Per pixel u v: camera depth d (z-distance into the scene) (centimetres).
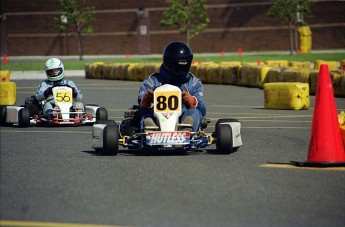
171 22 15188
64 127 4166
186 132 2780
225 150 2897
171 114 2836
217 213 1850
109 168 2544
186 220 1781
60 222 1752
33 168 2572
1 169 2553
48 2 17525
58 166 2611
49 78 4297
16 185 2236
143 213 1850
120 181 2283
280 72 6981
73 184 2241
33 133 3859
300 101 5212
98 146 2941
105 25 17412
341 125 2792
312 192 2103
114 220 1778
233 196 2045
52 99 4262
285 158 2809
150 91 2877
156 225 1734
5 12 17600
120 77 9375
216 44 16812
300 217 1808
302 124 4206
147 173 2428
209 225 1736
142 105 2923
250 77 7550
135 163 2652
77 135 3750
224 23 16725
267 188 2158
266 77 7269
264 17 16512
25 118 4128
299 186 2192
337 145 2597
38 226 1705
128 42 17362
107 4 17350
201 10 15150
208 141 2894
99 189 2155
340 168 2534
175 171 2466
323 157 2584
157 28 17238
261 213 1850
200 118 2955
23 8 17575
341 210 1883
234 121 3027
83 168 2553
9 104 5894
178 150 2858
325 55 12962
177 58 2938
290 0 14500
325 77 2609
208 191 2114
